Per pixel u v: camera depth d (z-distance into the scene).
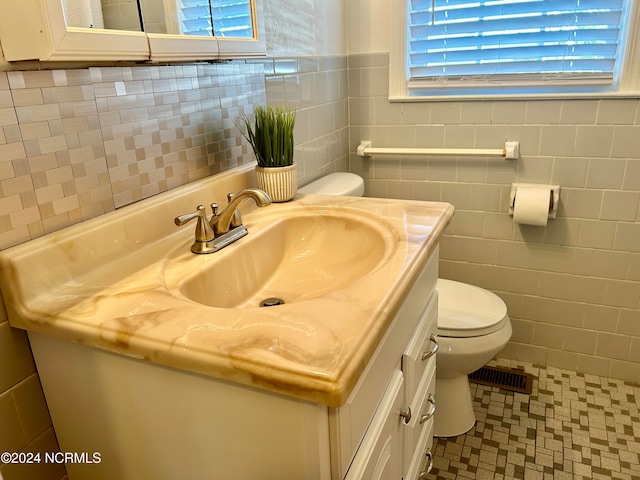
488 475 1.57
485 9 1.85
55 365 0.82
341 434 0.68
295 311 0.73
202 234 1.01
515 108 1.90
